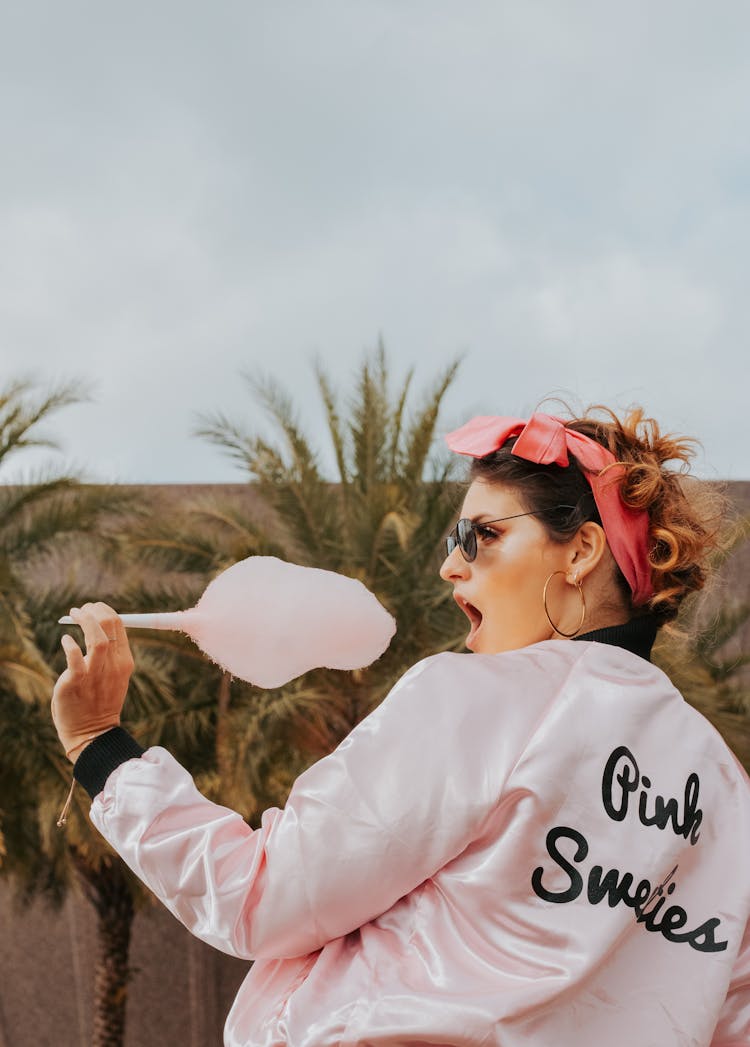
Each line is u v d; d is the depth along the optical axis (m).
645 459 1.58
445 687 1.34
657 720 1.40
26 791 13.46
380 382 13.09
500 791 1.28
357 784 1.29
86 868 15.47
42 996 17.75
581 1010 1.24
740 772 1.44
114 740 1.44
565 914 1.26
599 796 1.31
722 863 1.38
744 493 9.25
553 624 1.51
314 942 1.29
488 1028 1.19
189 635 1.43
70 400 13.25
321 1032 1.23
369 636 1.41
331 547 12.62
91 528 13.68
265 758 12.41
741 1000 1.37
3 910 18.03
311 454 12.97
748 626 14.26
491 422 1.61
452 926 1.26
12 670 12.04
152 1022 17.52
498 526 1.54
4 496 13.45
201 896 1.31
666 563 1.52
